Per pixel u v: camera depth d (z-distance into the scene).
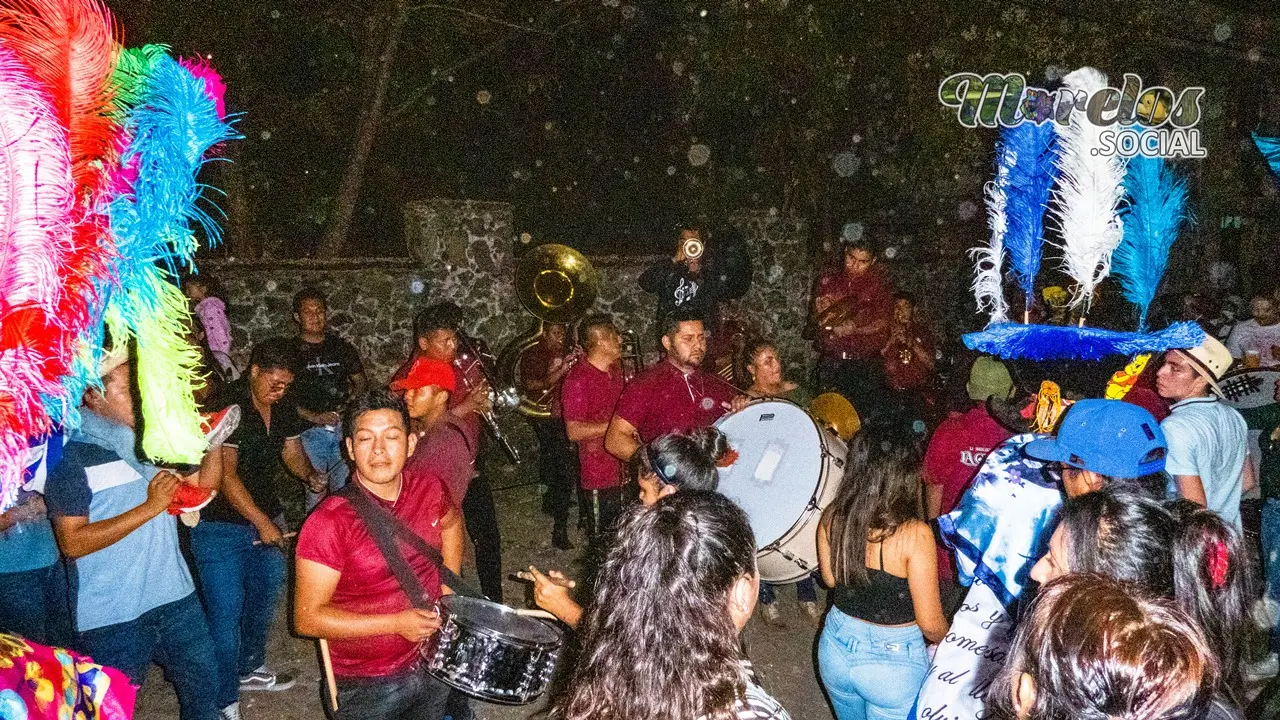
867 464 2.88
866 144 11.06
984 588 2.82
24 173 1.26
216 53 8.78
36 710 1.69
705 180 11.88
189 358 1.79
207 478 3.39
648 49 11.74
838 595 3.00
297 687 4.50
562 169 13.06
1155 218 3.60
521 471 8.18
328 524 2.66
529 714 4.19
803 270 10.03
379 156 12.16
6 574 3.19
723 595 1.60
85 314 1.39
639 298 9.19
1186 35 7.57
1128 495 1.91
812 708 4.38
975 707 2.72
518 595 5.62
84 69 1.35
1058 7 6.97
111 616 2.96
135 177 1.46
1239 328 5.91
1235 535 1.81
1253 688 4.09
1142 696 1.25
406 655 2.80
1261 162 10.12
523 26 10.30
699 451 2.99
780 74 10.40
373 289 7.91
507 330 8.48
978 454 3.63
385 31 9.23
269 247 11.48
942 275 10.65
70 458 2.81
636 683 1.54
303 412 4.75
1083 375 3.64
